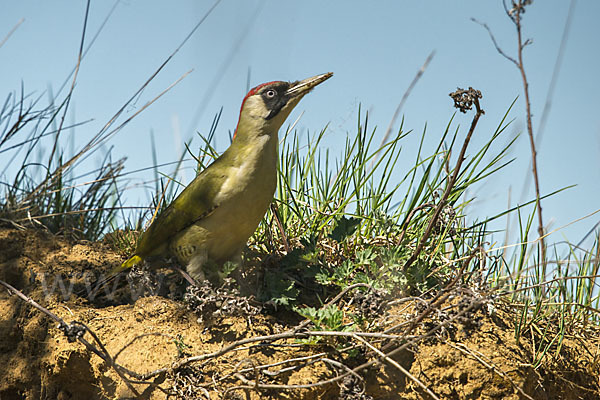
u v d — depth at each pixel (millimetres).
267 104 9766
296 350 8781
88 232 12875
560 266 10539
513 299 10320
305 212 11648
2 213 11922
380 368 8766
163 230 9992
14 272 10492
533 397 8977
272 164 9836
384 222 10812
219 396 8281
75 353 9070
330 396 8586
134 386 8594
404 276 9617
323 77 9938
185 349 8789
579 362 9594
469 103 8789
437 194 10516
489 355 9031
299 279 10266
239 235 9875
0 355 9781
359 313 8742
